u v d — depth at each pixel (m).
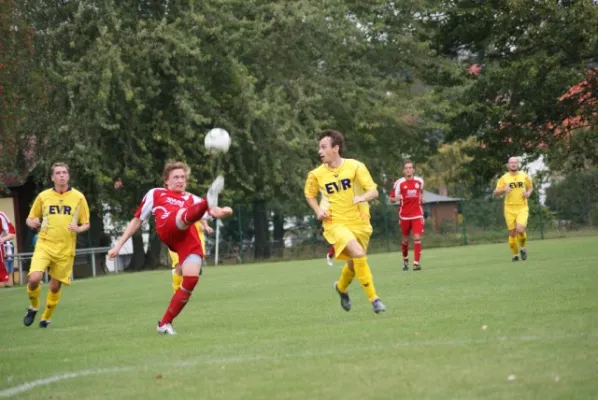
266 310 31.86
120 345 23.11
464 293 32.78
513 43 105.19
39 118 90.88
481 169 109.44
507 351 17.53
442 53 115.50
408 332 21.66
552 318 22.59
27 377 18.36
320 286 43.78
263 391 15.12
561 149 108.00
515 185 54.31
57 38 90.25
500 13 102.88
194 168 94.38
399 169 115.25
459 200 104.31
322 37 100.94
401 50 110.69
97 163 88.06
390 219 103.12
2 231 38.34
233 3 96.44
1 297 56.16
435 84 113.25
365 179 27.22
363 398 14.12
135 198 97.69
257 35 96.00
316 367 17.14
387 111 104.06
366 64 107.75
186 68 92.31
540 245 76.69
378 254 90.62
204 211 24.00
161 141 93.56
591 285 31.86
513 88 102.56
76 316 35.94
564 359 16.25
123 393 15.74
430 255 73.69
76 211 32.53
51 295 32.06
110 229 100.81
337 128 108.25
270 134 96.25
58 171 32.44
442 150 145.00
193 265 25.17
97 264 98.88
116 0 92.81
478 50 113.75
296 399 14.34
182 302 25.30
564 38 99.25
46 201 32.28
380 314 27.16
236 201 103.50
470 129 110.44
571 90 105.81
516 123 106.00
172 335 24.88
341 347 19.70
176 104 91.38
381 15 110.69
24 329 31.41
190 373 17.34
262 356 19.02
